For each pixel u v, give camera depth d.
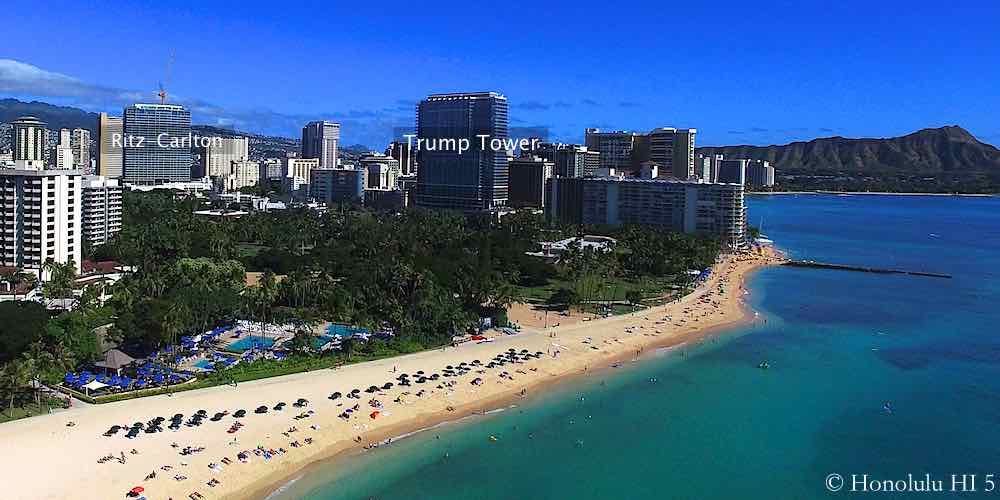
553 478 150.88
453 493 143.25
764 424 181.12
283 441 158.38
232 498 136.75
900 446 170.00
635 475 153.25
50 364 175.25
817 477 154.62
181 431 158.38
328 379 195.50
